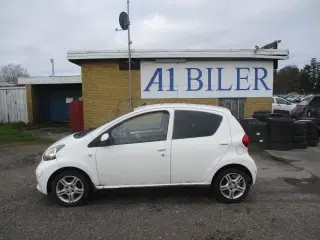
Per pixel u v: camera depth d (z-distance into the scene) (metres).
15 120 19.12
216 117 5.41
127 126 5.26
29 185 6.46
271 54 11.62
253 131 10.16
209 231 4.27
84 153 5.12
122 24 10.62
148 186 5.23
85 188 5.19
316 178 6.90
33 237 4.11
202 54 11.50
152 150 5.17
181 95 11.92
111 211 4.98
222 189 5.33
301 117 13.05
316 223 4.51
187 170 5.23
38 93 19.95
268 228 4.35
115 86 11.90
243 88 12.02
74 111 13.21
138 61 11.77
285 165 8.10
